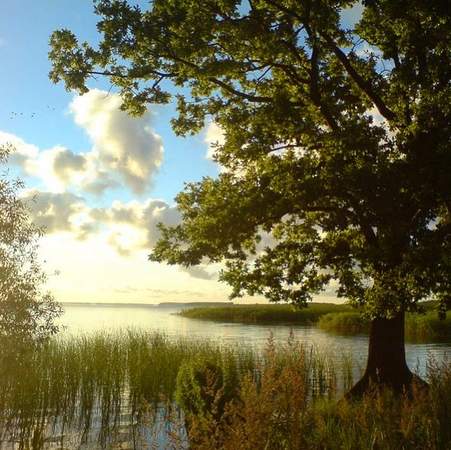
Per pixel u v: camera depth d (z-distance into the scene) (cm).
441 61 1445
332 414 985
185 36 1636
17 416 1498
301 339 4303
